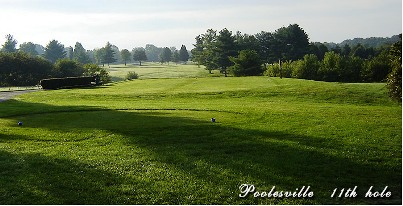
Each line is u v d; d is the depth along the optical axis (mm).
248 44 139000
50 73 110000
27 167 12086
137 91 38188
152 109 23938
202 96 33625
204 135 16000
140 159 12898
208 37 175125
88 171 11789
